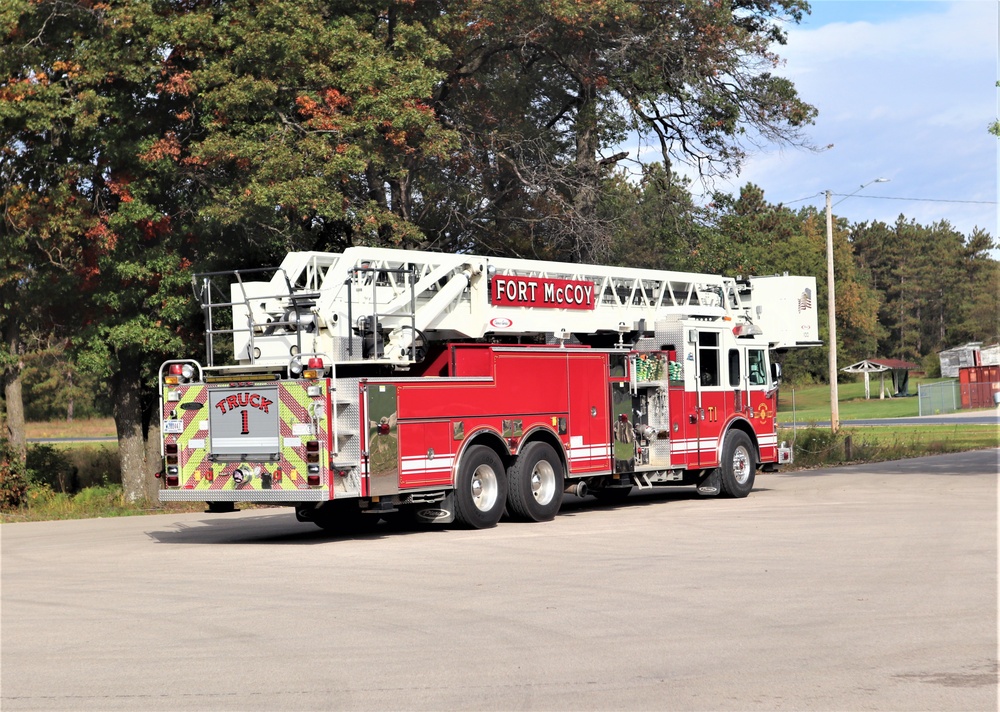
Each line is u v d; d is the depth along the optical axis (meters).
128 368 27.23
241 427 14.65
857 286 104.44
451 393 15.31
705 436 19.31
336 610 9.41
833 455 31.84
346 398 14.24
